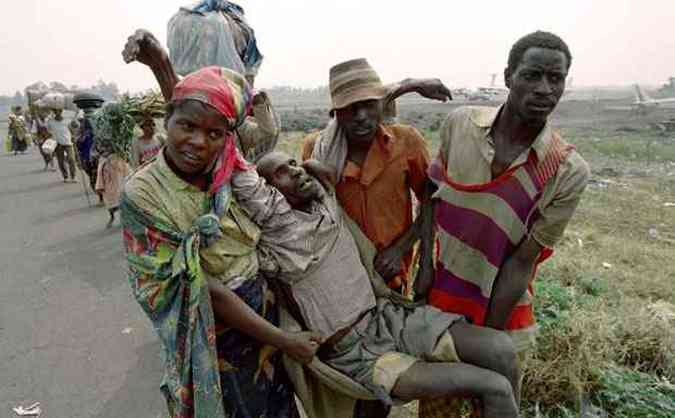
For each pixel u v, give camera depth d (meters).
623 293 5.15
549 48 1.76
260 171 1.99
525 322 2.31
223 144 1.72
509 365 1.91
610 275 5.67
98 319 4.76
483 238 2.06
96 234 7.50
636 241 7.19
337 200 2.32
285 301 2.07
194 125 1.62
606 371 3.44
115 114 7.23
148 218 1.73
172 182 1.74
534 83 1.79
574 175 1.91
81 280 5.71
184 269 1.70
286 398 2.24
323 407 2.26
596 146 18.06
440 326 1.98
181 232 1.75
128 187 1.75
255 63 4.12
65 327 4.60
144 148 6.13
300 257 1.92
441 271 2.24
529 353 3.45
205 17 3.53
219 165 1.76
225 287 1.81
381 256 2.29
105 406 3.48
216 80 1.67
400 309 2.15
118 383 3.74
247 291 1.88
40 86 23.31
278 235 1.91
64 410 3.44
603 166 14.17
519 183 1.95
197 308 1.73
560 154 1.93
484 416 1.85
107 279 5.73
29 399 3.56
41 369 3.93
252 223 1.88
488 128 2.00
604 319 3.99
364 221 2.31
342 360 2.03
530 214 1.98
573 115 34.03
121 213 1.79
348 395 2.14
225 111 1.64
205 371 1.78
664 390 3.34
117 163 7.61
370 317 2.10
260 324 1.85
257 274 1.93
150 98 5.92
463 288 2.18
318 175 2.12
